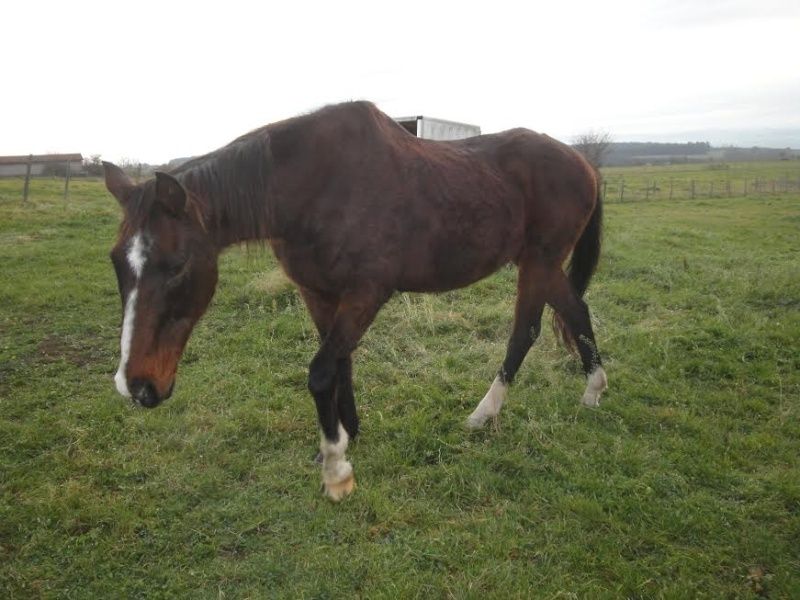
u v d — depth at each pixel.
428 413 3.57
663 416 3.52
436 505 2.74
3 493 2.79
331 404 2.79
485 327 5.07
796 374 4.09
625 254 8.31
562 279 3.71
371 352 4.50
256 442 3.27
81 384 3.98
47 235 9.24
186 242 2.32
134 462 3.02
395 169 2.87
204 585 2.27
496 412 3.45
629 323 5.30
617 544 2.43
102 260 7.52
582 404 3.69
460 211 3.07
